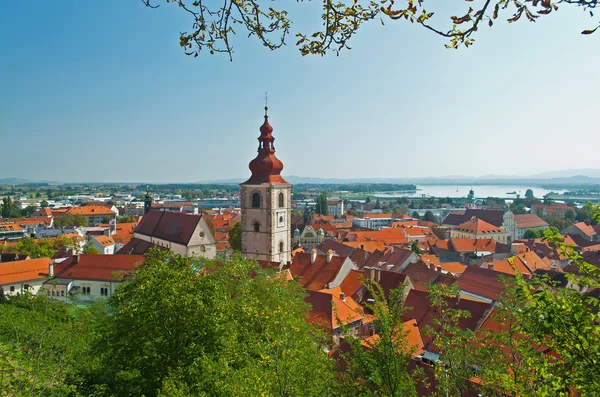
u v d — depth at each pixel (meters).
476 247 149.12
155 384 29.23
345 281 73.56
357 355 20.84
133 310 30.17
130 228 198.50
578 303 16.05
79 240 164.50
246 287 40.84
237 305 32.91
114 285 84.56
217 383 22.66
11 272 89.75
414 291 57.56
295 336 25.91
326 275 74.69
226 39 13.59
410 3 11.59
